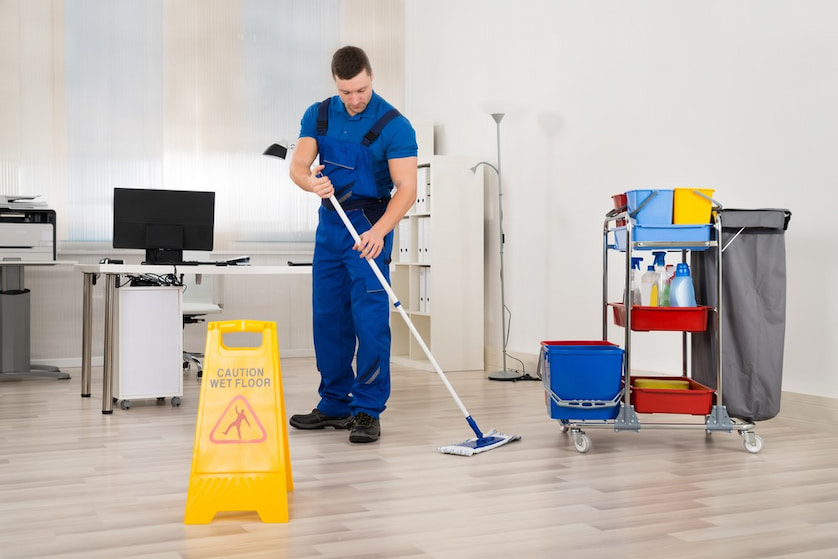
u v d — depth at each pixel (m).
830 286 3.67
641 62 4.67
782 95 3.88
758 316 3.35
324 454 3.21
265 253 6.40
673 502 2.55
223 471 2.36
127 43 6.01
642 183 4.68
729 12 4.13
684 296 3.38
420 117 6.90
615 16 4.86
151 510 2.46
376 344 3.48
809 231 3.76
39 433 3.63
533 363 5.56
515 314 5.78
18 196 5.28
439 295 5.84
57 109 5.83
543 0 5.45
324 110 3.47
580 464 3.05
